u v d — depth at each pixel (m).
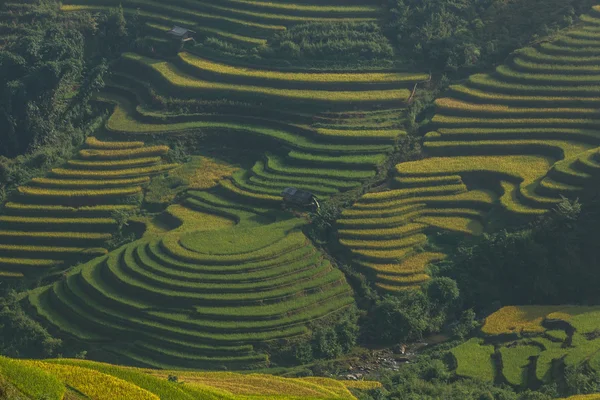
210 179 148.75
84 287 131.00
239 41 166.25
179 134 155.00
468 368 113.38
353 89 156.88
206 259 130.88
